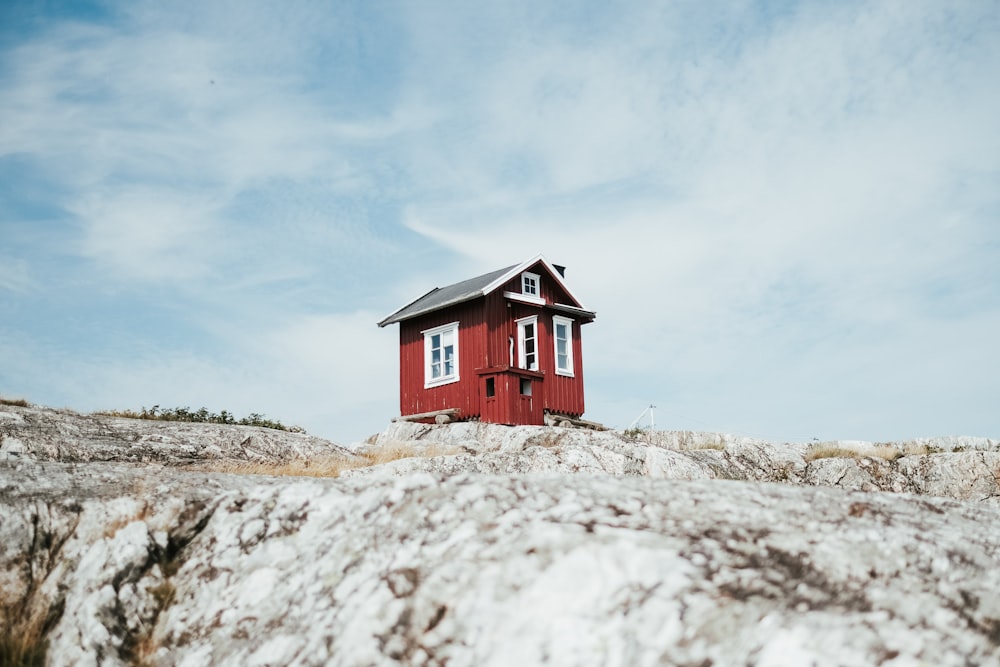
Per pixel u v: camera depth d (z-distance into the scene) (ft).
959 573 10.62
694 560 10.59
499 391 81.71
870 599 9.74
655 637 9.69
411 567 11.46
